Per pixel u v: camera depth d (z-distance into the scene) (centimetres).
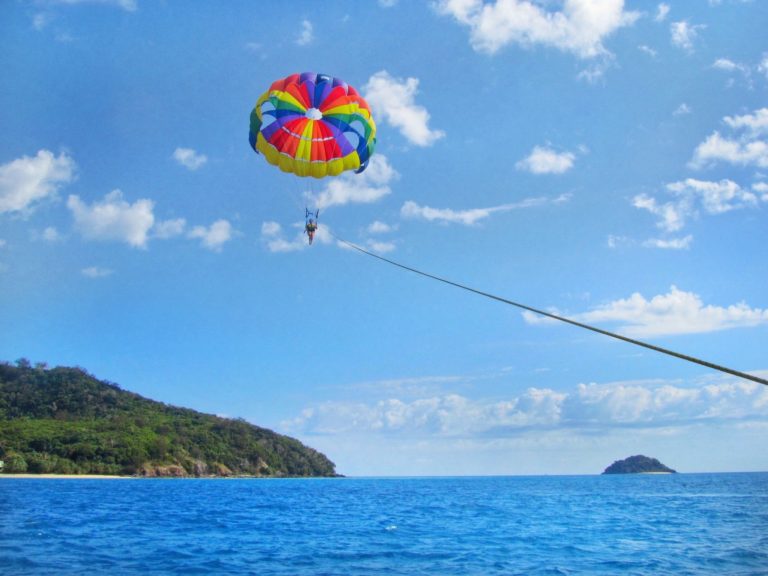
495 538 2859
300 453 18425
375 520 3794
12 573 1908
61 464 11444
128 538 2758
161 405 17350
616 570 2031
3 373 15462
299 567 2056
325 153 2870
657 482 14762
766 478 18112
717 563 2164
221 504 5144
